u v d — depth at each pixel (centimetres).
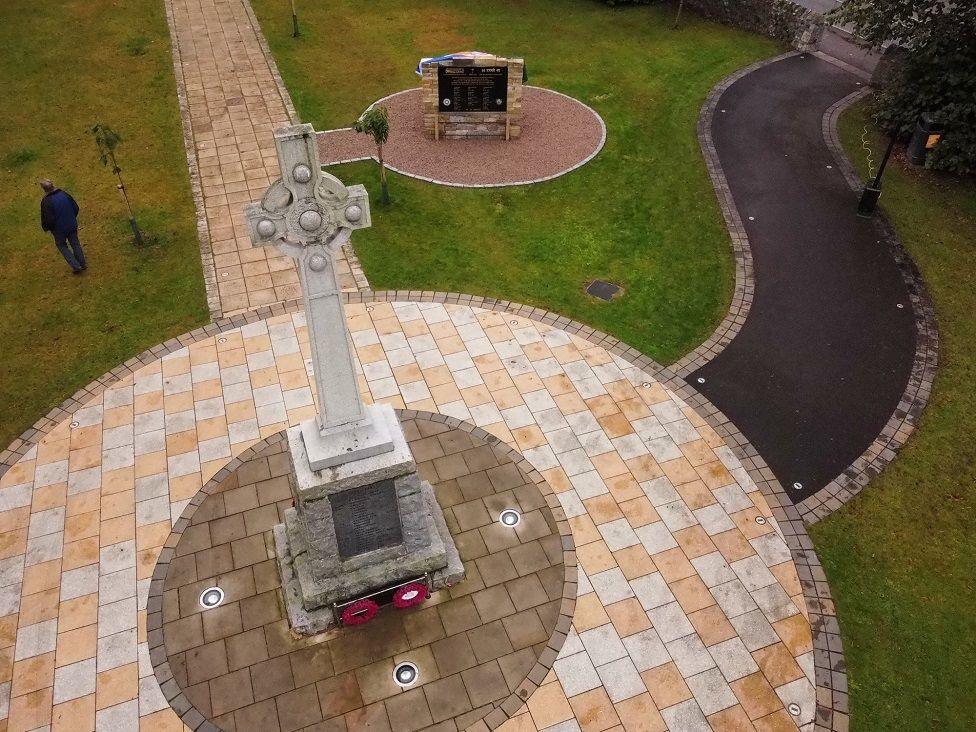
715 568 1002
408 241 1572
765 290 1474
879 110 2002
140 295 1419
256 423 1171
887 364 1318
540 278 1488
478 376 1266
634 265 1530
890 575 1007
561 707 858
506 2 2714
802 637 933
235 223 1608
